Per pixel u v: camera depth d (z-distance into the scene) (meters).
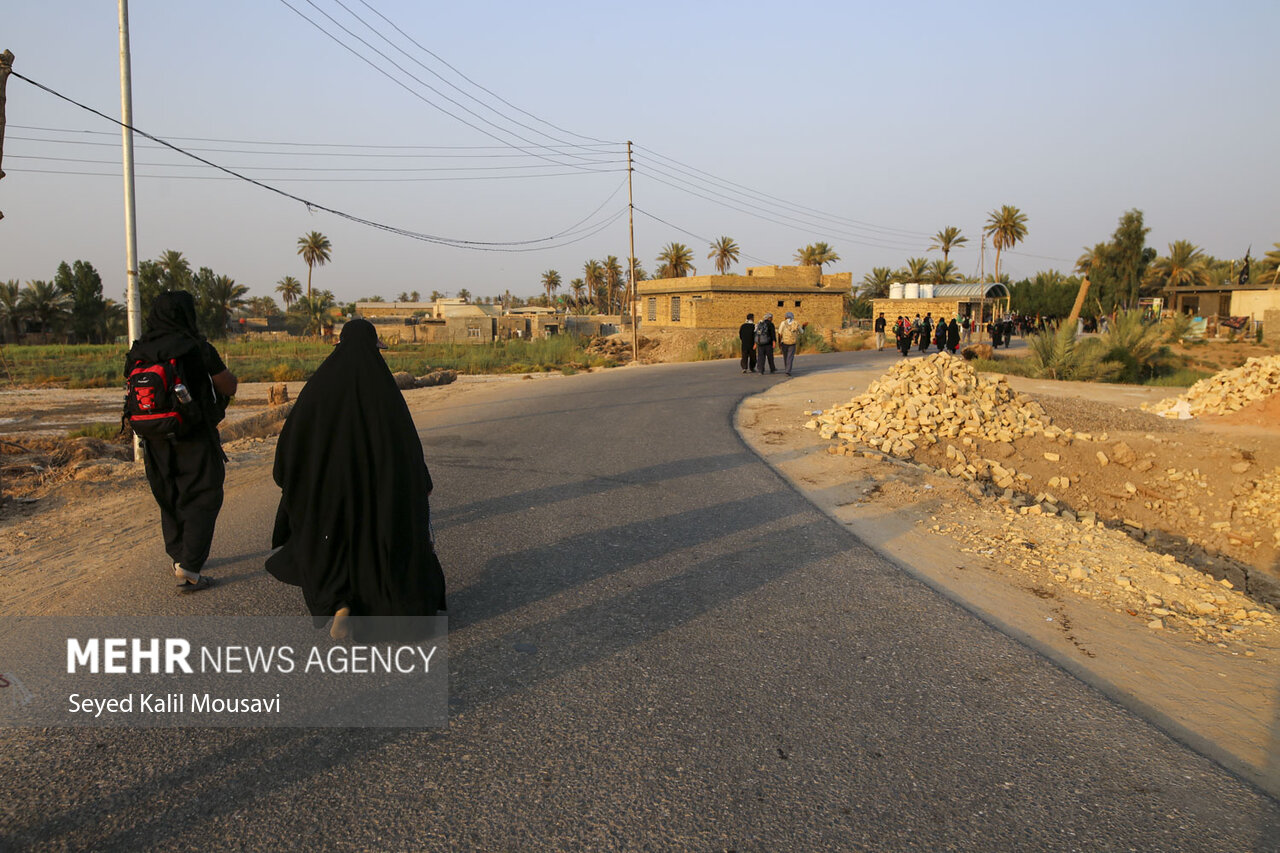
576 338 55.09
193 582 5.17
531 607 4.88
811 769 3.15
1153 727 3.56
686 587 5.26
